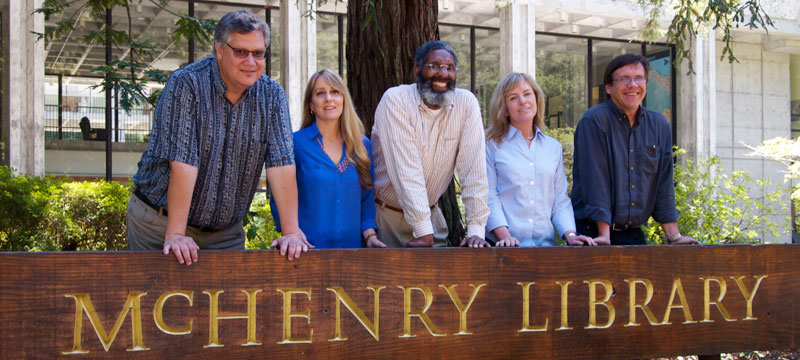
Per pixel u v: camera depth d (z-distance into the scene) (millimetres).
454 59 3398
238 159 3084
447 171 3629
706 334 3439
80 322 2596
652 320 3350
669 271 3391
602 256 3281
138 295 2660
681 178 8078
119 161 12898
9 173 9000
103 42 7445
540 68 16438
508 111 3936
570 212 3969
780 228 14297
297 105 12734
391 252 2971
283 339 2826
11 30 11039
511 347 3129
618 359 3293
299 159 3592
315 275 2871
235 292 2773
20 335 2529
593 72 16906
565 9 14953
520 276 3156
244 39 2846
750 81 17812
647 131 3959
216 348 2744
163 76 6645
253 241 6898
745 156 17656
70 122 12570
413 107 3449
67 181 10531
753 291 3527
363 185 3678
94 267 2615
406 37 4734
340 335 2895
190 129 2922
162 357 2680
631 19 15750
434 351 3018
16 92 11055
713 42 16328
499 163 3896
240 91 2998
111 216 8883
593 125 3938
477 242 3254
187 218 3010
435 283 3029
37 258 2555
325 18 13938
